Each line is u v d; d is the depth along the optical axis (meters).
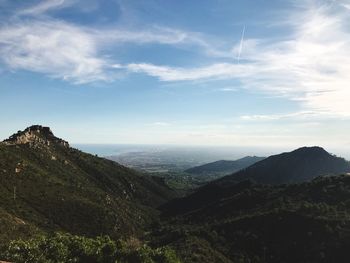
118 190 163.75
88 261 27.11
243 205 114.50
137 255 28.08
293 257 69.69
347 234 69.25
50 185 108.31
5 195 88.31
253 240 79.25
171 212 157.88
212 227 91.88
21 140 138.12
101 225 97.94
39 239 27.86
